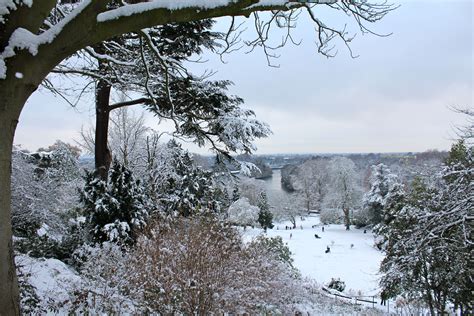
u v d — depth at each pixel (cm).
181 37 727
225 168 827
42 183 1457
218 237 682
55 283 583
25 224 1303
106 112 941
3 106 251
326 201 4919
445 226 730
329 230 4541
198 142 835
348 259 2817
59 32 259
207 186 1435
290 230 4559
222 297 582
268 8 308
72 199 1652
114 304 525
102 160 949
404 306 1127
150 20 271
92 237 853
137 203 881
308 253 3062
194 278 561
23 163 1338
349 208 4734
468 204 735
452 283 827
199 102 763
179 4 270
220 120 751
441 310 888
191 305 553
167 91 554
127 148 1753
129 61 698
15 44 249
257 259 807
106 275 568
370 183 4738
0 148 250
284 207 4950
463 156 841
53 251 870
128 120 1759
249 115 798
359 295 1469
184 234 654
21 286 452
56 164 1983
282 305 845
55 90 650
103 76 643
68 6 605
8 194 255
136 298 570
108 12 268
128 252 691
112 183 876
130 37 714
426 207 884
